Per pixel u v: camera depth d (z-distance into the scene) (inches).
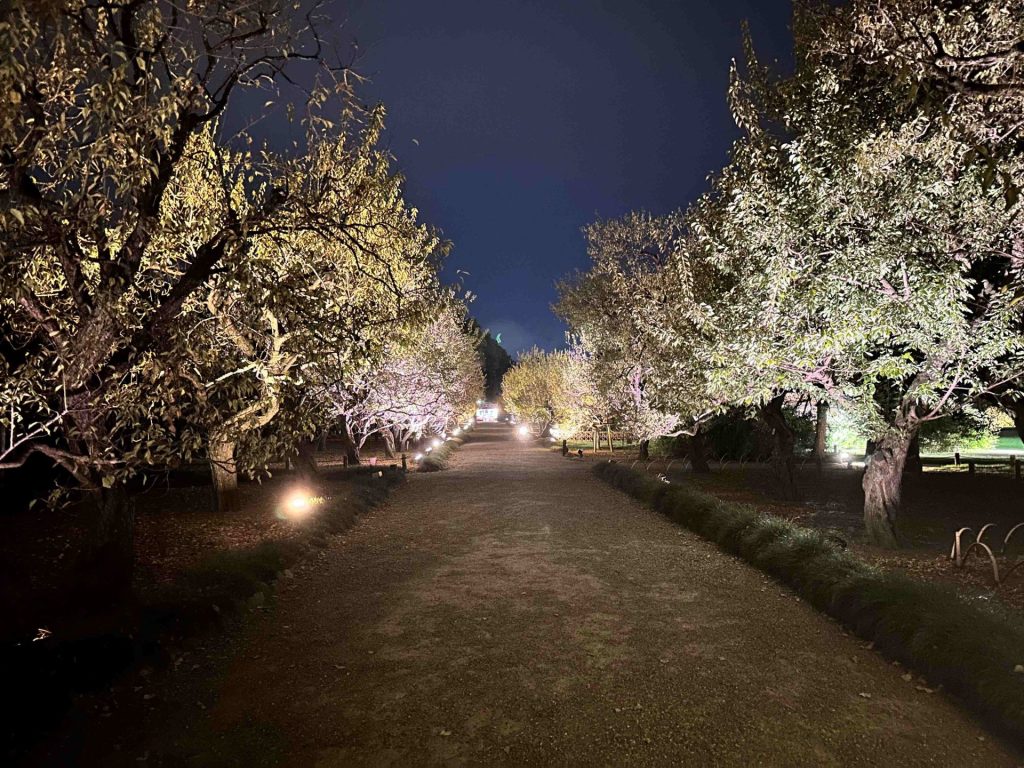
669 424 637.3
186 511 522.3
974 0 246.2
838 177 308.8
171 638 234.4
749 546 365.7
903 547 396.5
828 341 306.8
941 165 266.2
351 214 269.3
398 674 215.6
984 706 179.3
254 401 268.2
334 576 344.5
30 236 172.6
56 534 414.6
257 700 197.2
